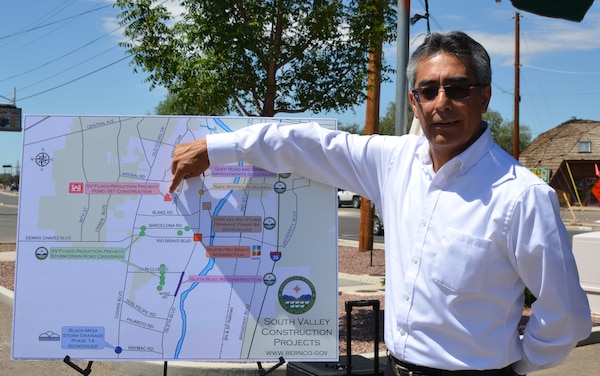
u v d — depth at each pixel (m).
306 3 7.43
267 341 3.13
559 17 4.70
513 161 2.37
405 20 7.60
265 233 3.15
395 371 2.52
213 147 3.02
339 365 4.11
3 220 27.61
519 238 2.25
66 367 6.13
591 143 48.75
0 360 6.33
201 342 3.12
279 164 3.03
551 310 2.30
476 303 2.31
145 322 3.11
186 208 3.13
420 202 2.47
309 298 3.14
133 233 3.12
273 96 7.58
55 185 3.12
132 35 7.45
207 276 3.13
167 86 7.60
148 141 3.15
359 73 7.96
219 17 6.94
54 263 3.10
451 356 2.34
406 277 2.45
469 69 2.37
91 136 3.14
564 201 48.28
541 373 6.13
